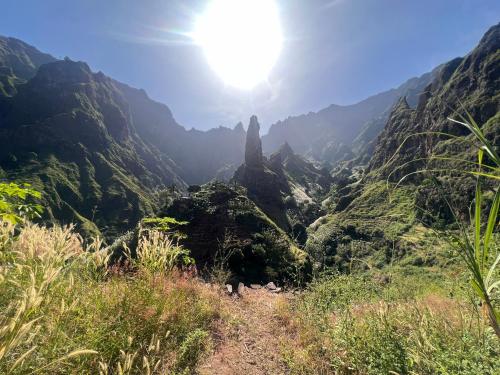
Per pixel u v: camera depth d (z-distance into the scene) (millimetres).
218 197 29078
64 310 2566
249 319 5918
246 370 4039
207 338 4641
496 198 1397
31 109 147000
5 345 1770
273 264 18344
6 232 3078
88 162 137250
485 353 2387
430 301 4348
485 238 1415
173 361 3398
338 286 5363
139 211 123312
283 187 122938
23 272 2877
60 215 98312
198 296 5762
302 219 97062
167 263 4988
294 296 7422
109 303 3410
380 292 4633
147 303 3744
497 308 2418
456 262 2748
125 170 156625
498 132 58094
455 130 44625
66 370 2480
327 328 4594
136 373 2969
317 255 17469
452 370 2441
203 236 19203
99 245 3557
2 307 2508
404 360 3041
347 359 3758
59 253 3072
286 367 4293
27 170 113062
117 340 3107
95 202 116875
